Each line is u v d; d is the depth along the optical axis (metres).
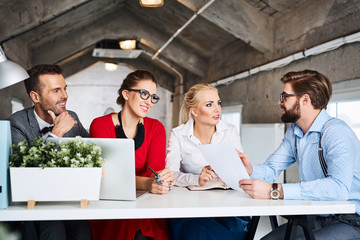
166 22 7.58
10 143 1.56
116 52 8.24
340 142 1.91
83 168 1.50
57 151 1.59
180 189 2.12
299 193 1.81
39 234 1.71
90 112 13.03
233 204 1.65
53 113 2.15
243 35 5.29
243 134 5.48
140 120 2.31
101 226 2.00
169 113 12.31
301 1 4.54
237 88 6.59
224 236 2.02
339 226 1.88
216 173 2.02
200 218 2.08
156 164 2.26
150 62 11.02
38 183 1.48
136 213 1.51
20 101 6.91
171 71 10.78
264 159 4.74
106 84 13.11
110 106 13.09
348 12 3.69
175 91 10.98
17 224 1.65
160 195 1.87
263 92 5.55
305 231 1.69
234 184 1.96
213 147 1.83
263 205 1.64
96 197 1.52
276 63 5.01
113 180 1.68
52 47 8.04
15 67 1.94
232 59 6.83
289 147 2.33
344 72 3.73
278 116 5.07
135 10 7.98
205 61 8.30
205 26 6.64
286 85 2.15
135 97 2.20
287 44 4.91
